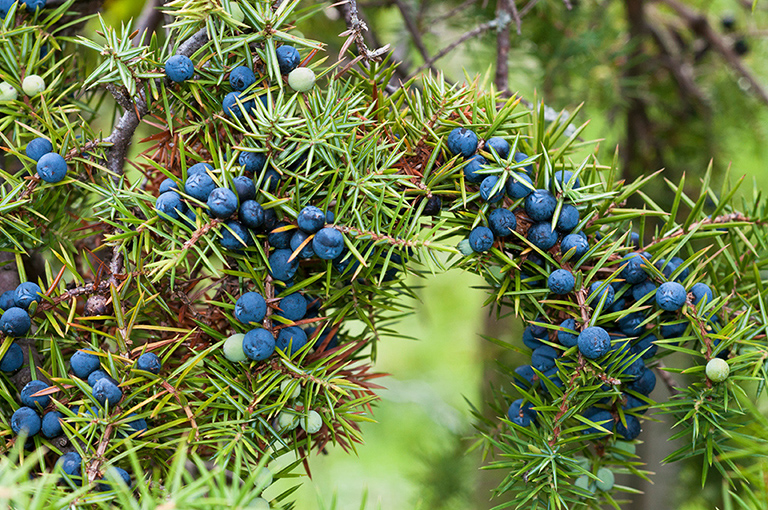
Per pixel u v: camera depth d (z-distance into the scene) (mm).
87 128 481
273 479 461
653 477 813
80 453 449
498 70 598
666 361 789
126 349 460
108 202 464
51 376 466
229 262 473
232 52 468
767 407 555
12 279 491
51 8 513
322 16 860
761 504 427
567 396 470
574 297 477
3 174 471
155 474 435
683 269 474
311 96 467
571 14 862
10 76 482
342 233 461
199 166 463
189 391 458
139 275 464
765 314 475
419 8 810
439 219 480
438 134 482
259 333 457
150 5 595
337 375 490
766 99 896
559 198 470
